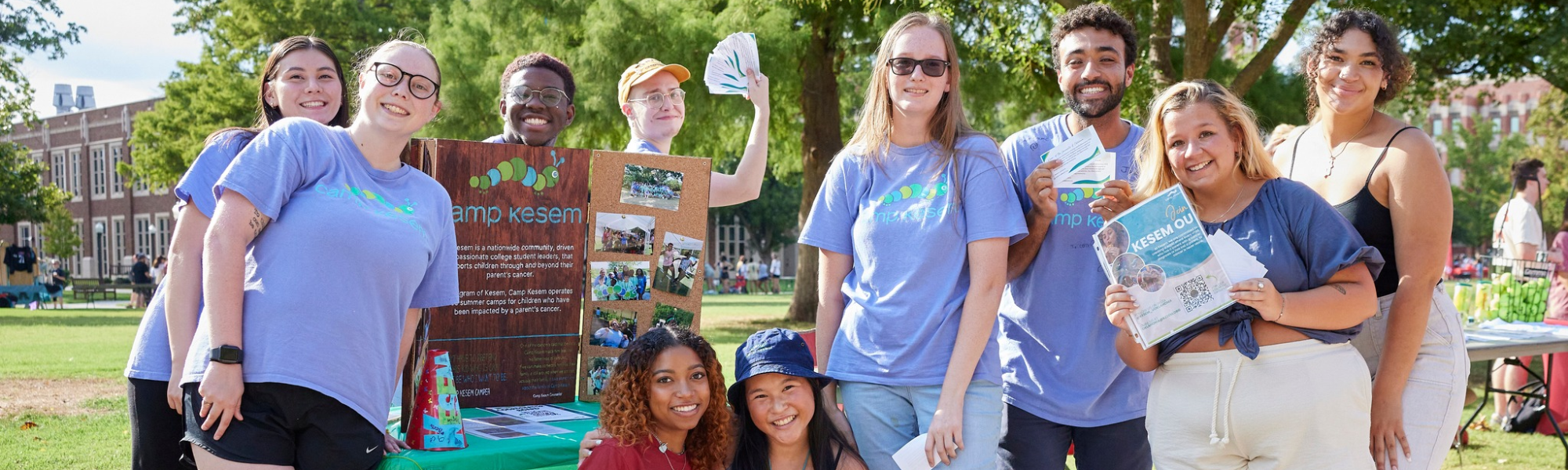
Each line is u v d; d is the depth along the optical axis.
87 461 5.24
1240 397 2.54
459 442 2.78
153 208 48.56
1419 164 2.77
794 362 2.80
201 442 2.30
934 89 2.66
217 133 2.58
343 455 2.41
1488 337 5.41
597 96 11.97
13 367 9.06
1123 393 3.09
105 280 39.78
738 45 3.84
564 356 3.42
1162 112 2.69
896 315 2.70
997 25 10.48
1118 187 2.73
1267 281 2.44
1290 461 2.55
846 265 2.92
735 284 40.16
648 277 3.49
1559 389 6.51
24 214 23.69
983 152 2.70
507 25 13.40
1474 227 59.94
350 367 2.38
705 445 2.85
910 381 2.69
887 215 2.73
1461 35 11.94
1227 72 13.03
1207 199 2.70
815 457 2.85
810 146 15.09
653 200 3.48
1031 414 3.12
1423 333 2.77
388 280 2.46
